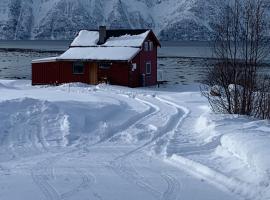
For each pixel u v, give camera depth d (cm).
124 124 1931
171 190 1099
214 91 2362
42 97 2720
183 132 1770
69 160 1370
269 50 2034
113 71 4275
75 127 1750
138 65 4359
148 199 1041
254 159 1160
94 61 4259
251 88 1931
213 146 1473
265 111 1906
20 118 1798
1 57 9906
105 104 2328
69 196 1055
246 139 1310
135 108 2472
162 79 5475
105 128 1784
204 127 1753
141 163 1340
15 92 3119
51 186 1124
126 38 4509
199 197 1053
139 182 1159
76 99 2673
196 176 1208
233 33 1977
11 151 1477
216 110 2103
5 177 1193
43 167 1289
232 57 1981
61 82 4406
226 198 1047
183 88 4150
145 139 1672
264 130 1470
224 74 2006
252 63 1920
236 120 1767
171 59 9700
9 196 1055
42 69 4419
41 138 1630
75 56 4356
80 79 4356
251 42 1908
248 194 1055
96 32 4703
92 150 1504
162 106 2634
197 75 6106
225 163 1262
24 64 7894
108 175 1217
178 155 1377
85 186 1125
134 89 3953
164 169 1276
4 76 5803
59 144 1575
